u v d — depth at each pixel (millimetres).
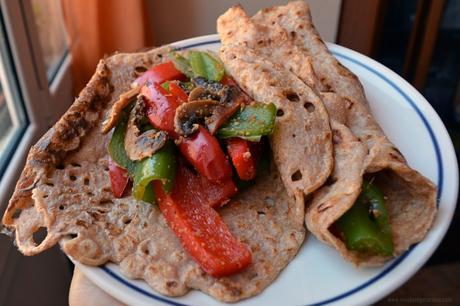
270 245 330
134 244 328
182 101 359
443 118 801
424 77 780
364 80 435
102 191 356
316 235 320
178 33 777
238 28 431
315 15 747
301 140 345
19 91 521
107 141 379
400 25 763
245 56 399
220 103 354
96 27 649
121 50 678
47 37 632
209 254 314
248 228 337
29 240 331
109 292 312
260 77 376
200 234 324
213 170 337
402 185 332
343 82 393
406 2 737
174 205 334
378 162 323
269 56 408
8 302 443
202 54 415
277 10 452
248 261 317
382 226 316
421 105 399
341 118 365
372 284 306
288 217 342
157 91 361
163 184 335
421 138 382
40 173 354
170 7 749
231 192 345
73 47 668
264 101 365
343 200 311
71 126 374
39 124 542
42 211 336
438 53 770
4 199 433
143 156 338
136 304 305
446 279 647
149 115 358
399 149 379
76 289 382
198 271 313
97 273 318
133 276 316
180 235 327
